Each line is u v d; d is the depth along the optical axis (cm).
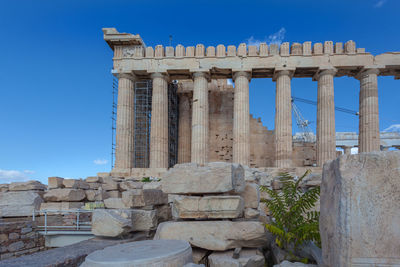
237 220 612
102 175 2161
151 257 404
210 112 2864
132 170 2242
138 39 2338
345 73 2375
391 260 293
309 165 2647
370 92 2202
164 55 2433
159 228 596
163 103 2341
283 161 2167
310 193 577
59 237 1020
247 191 667
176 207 599
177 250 442
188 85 2833
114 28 2355
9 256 899
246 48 2347
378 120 2172
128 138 2300
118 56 2398
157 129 2288
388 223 299
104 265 390
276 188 1399
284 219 596
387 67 2244
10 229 916
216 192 573
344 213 311
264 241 557
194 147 2253
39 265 496
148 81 2589
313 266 446
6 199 1066
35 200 1072
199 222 576
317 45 2272
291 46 2339
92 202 1145
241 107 2258
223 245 543
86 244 656
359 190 309
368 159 316
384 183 306
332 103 2198
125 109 2328
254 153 2720
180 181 594
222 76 2495
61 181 1202
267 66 2280
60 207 1070
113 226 690
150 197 854
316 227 505
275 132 2273
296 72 2370
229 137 2805
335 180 346
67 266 532
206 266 563
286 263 467
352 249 301
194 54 2383
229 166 578
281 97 2248
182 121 2786
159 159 2252
